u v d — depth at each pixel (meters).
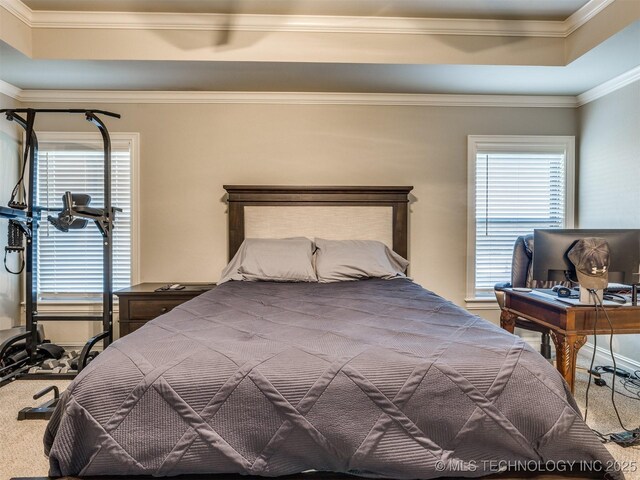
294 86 3.24
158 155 3.40
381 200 3.38
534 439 1.07
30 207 2.89
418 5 2.58
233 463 1.03
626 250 1.99
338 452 1.05
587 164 3.41
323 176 3.47
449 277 3.53
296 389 1.06
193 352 1.17
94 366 1.12
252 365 1.10
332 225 3.37
